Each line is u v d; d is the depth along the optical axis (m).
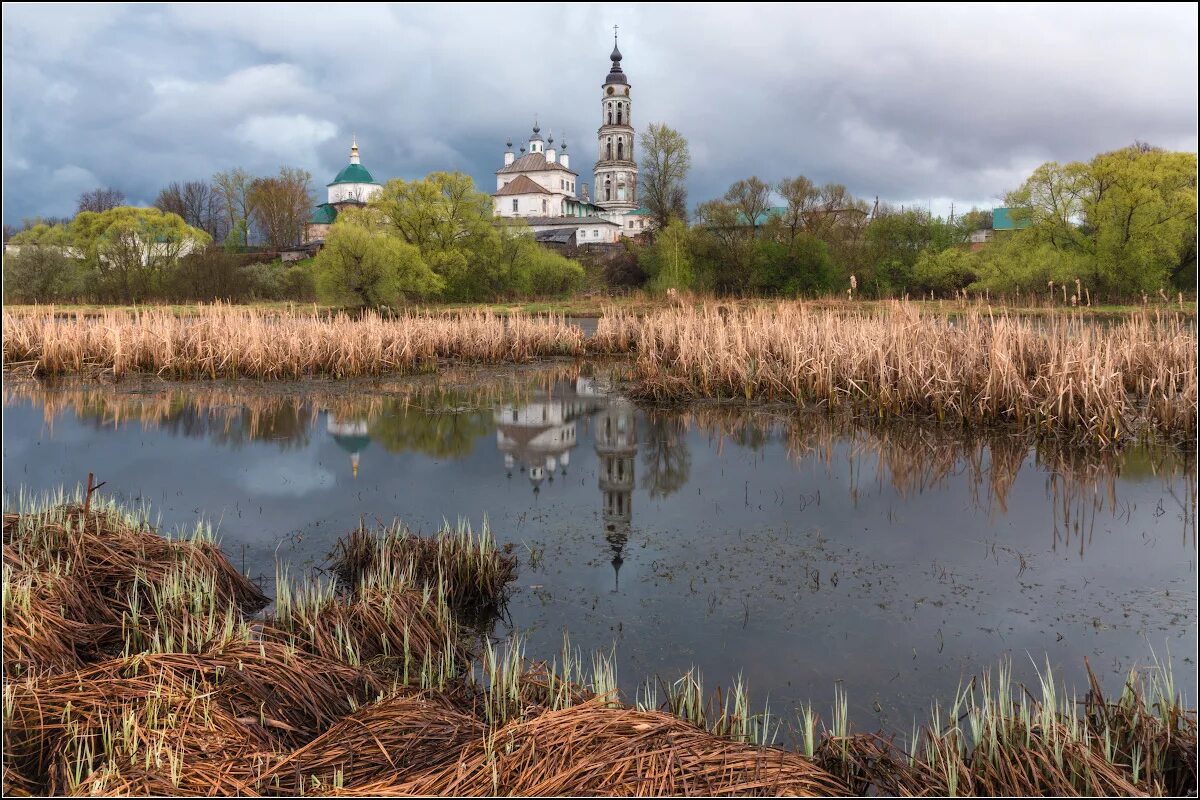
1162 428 10.54
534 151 115.88
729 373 14.87
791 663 4.88
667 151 61.44
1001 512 7.88
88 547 5.78
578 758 3.32
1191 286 36.81
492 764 3.24
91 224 59.88
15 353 18.47
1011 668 4.76
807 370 14.20
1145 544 6.88
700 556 6.75
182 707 3.76
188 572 5.70
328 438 11.67
